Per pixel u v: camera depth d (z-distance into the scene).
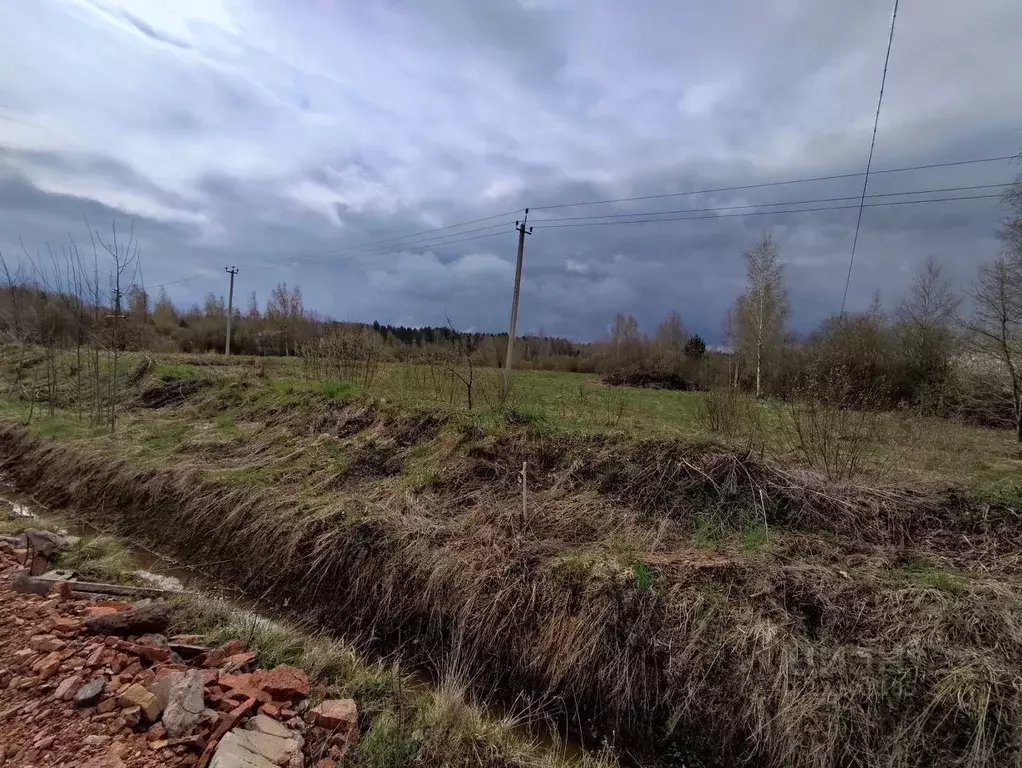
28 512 8.29
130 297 13.67
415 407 9.26
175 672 3.39
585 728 4.12
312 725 3.28
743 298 26.47
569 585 4.80
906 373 17.50
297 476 7.64
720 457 6.43
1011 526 5.32
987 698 3.45
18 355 17.80
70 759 2.70
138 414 12.12
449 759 3.26
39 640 3.68
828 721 3.60
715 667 4.06
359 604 5.52
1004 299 12.68
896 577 4.65
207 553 6.76
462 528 5.99
